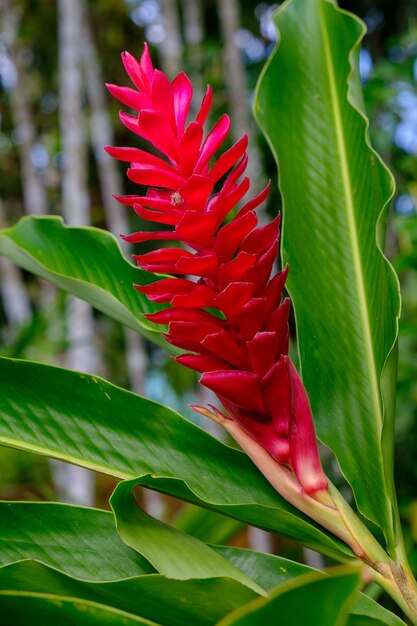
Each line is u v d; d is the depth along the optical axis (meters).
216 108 2.04
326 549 0.71
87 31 2.13
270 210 1.95
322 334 0.78
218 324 0.70
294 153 0.83
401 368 1.38
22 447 0.74
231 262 0.68
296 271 0.80
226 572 0.69
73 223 1.78
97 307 0.85
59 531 0.73
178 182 0.68
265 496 0.75
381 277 0.77
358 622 0.68
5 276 2.18
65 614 0.65
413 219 1.36
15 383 0.76
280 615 0.54
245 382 0.69
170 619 0.69
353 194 0.81
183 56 1.99
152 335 0.82
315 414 0.76
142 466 0.75
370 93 1.52
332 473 1.47
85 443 0.76
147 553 0.68
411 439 1.55
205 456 0.76
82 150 1.81
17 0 2.38
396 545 0.71
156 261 0.69
